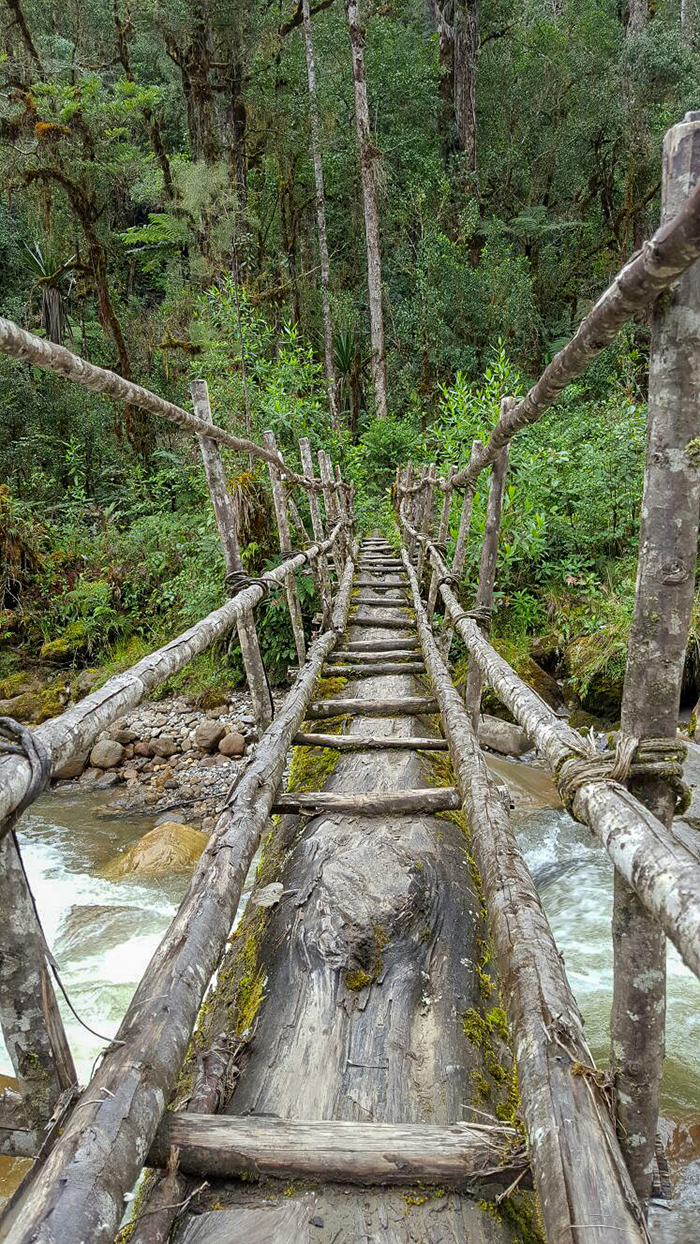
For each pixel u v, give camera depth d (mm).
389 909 1998
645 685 1163
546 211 17297
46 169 11336
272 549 7406
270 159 16141
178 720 7363
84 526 10000
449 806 2502
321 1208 1217
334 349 16109
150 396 2236
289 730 2771
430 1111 1435
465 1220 1196
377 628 5637
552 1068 1130
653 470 1138
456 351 14781
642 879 886
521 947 1383
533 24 19375
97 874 4953
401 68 16531
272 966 1876
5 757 1021
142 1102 1086
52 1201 899
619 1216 923
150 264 14445
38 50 13242
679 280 1083
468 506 4277
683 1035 3037
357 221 17281
